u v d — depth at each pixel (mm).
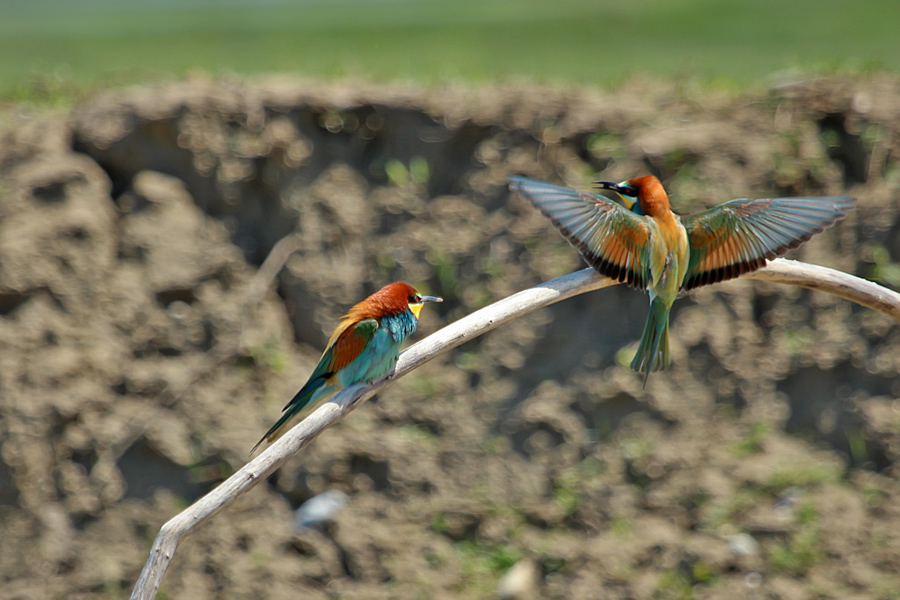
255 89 13250
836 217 5902
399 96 13273
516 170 12750
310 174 12984
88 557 11344
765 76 15625
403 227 12789
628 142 12617
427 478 11672
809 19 28297
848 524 10750
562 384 11977
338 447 11734
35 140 12828
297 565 11188
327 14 33906
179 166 12875
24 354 11789
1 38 26422
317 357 12469
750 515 10969
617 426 11750
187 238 12680
